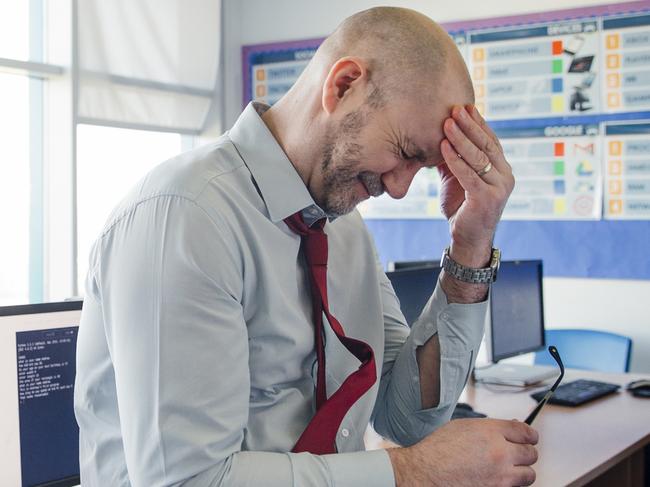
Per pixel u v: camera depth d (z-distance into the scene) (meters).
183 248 0.97
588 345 3.71
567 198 4.18
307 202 1.11
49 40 3.99
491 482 1.06
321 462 1.01
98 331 1.07
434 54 1.05
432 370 1.27
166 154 4.61
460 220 1.20
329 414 1.10
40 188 4.04
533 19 4.22
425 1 4.48
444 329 1.25
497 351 2.83
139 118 4.36
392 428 1.33
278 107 1.15
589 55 4.11
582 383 2.79
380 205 4.62
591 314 4.15
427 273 2.43
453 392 1.28
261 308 1.09
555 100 4.19
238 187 1.08
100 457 1.11
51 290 4.05
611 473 2.52
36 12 3.97
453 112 1.07
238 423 0.99
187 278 0.96
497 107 4.32
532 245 4.27
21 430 1.37
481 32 4.34
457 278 1.24
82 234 4.09
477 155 1.11
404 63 1.04
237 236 1.05
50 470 1.40
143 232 0.99
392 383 1.32
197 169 1.05
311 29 4.79
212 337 0.97
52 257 4.05
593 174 4.12
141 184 1.05
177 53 4.55
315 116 1.08
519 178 4.29
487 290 1.26
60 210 4.02
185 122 4.65
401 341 1.36
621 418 2.37
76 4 3.97
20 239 3.98
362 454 1.04
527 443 1.13
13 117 3.91
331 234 1.27
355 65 1.05
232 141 1.13
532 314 3.04
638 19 4.00
